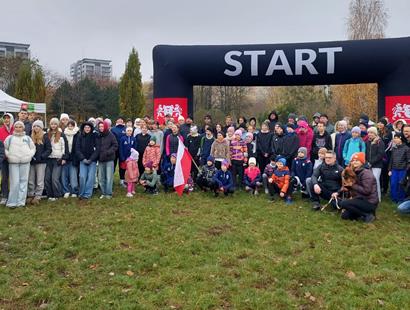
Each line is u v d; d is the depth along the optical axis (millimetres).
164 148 10820
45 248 6137
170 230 7066
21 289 4781
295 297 4668
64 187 9539
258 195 10000
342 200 8047
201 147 10883
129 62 41125
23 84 36094
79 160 9328
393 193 9328
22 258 5730
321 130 10117
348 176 8016
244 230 7121
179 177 9758
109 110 48562
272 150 10383
